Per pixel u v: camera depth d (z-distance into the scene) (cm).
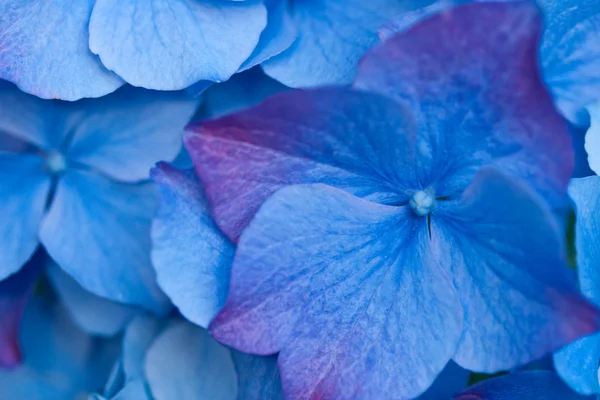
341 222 16
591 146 16
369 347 16
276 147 16
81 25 17
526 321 16
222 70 17
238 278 16
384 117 15
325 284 16
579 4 16
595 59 17
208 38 17
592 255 16
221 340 16
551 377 16
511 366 16
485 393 17
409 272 16
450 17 15
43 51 17
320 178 16
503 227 16
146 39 17
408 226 17
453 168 16
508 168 16
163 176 16
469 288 16
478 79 15
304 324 16
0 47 17
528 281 16
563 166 15
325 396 16
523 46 15
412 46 15
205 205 17
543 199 15
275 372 17
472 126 16
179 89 17
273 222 16
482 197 16
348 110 15
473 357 16
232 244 16
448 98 15
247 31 17
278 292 16
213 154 16
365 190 16
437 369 16
